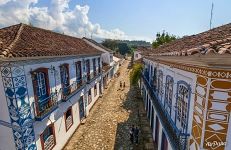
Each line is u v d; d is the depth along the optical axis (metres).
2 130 8.74
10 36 10.10
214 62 4.24
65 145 13.17
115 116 18.83
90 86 20.50
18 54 7.46
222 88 4.76
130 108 21.25
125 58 103.31
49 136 11.03
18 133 8.30
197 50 3.95
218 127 5.00
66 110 13.29
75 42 21.30
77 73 16.39
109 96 26.88
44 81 10.50
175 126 7.67
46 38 13.62
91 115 19.25
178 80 8.07
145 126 15.97
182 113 7.58
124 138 14.29
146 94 19.31
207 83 4.89
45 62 10.35
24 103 8.32
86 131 15.57
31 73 8.85
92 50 23.44
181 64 6.99
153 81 15.34
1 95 8.15
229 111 4.84
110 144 13.45
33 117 9.05
